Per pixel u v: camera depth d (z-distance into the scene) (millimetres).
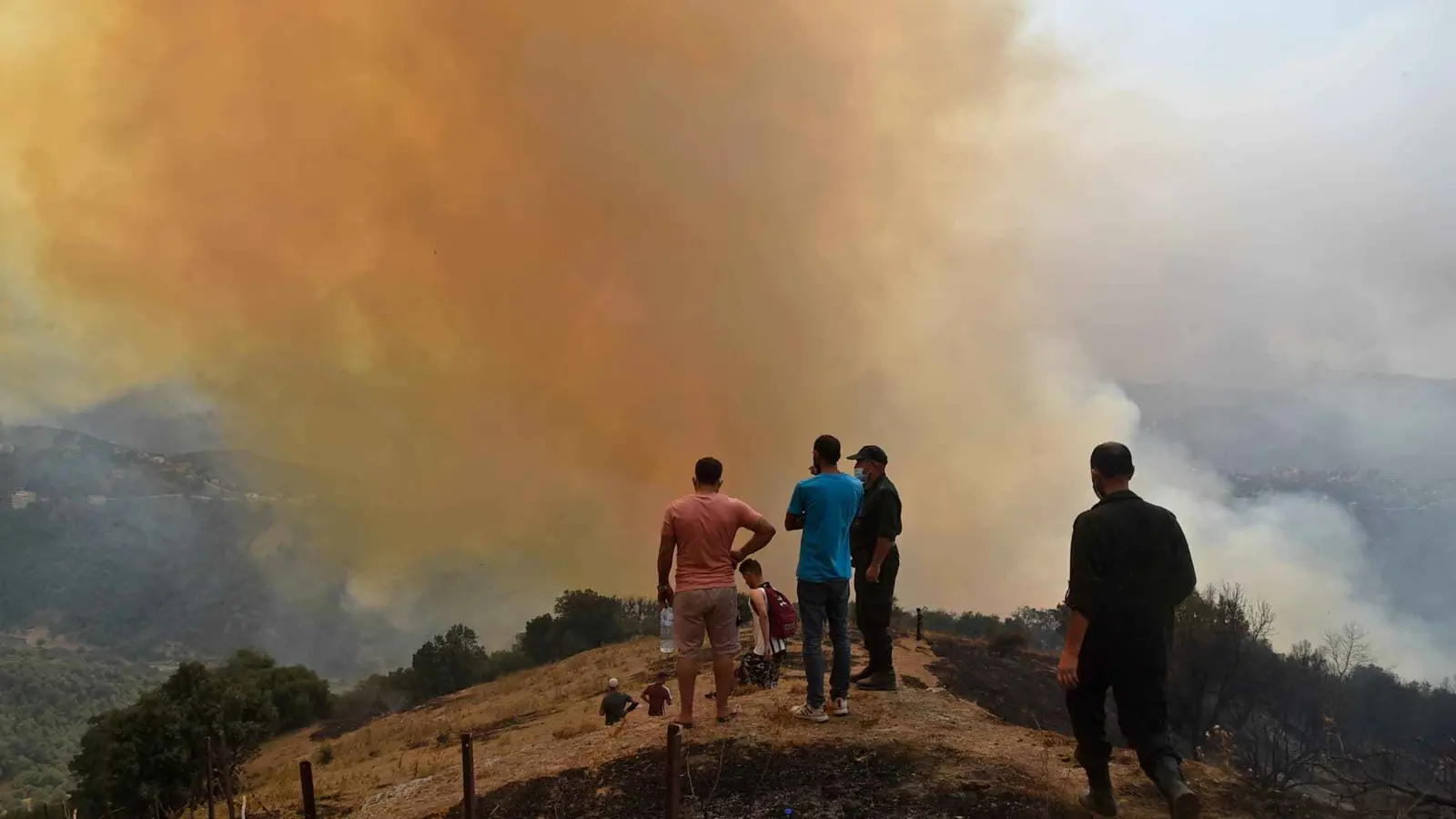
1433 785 6270
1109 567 4664
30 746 127062
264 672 48469
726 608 7117
